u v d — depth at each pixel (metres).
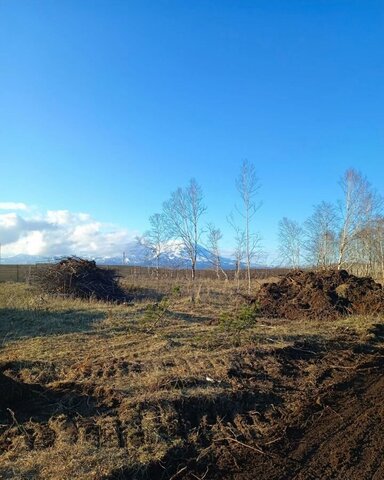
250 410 6.93
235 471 5.27
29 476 4.79
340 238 36.91
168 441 5.77
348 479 5.04
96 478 4.79
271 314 15.60
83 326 12.31
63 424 5.96
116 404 6.60
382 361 9.83
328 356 9.98
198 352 9.27
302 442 6.00
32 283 23.05
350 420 6.71
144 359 8.72
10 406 6.39
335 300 16.00
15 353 9.59
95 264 21.25
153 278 33.12
